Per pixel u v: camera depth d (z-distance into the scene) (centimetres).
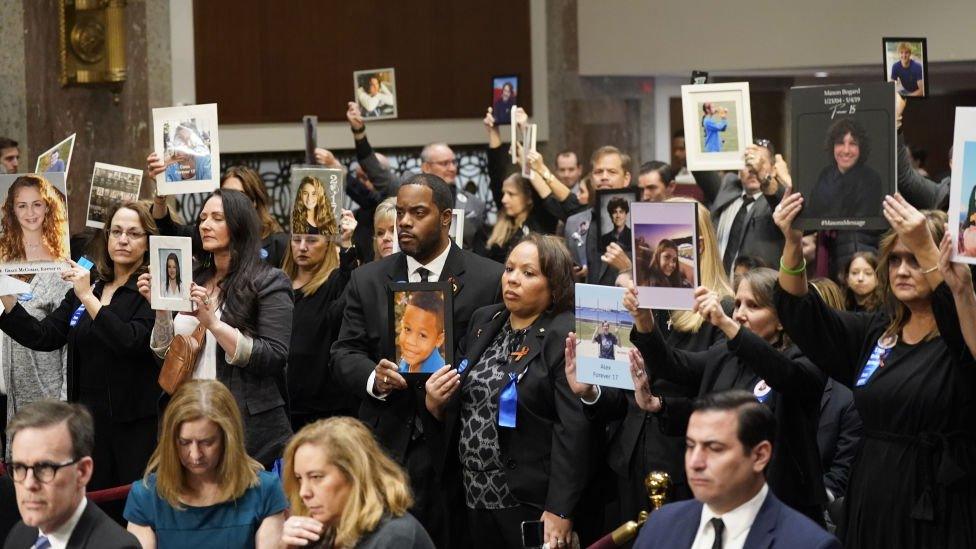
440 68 1326
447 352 554
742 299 535
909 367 463
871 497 466
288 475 434
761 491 394
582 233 839
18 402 725
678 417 513
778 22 1205
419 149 1324
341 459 424
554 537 525
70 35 1101
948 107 1564
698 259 504
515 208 986
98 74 1107
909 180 723
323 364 696
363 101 1048
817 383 501
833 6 1168
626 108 1406
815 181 468
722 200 903
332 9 1268
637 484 546
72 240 769
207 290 609
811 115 467
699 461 388
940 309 450
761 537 387
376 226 739
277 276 607
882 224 459
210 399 491
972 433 456
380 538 419
